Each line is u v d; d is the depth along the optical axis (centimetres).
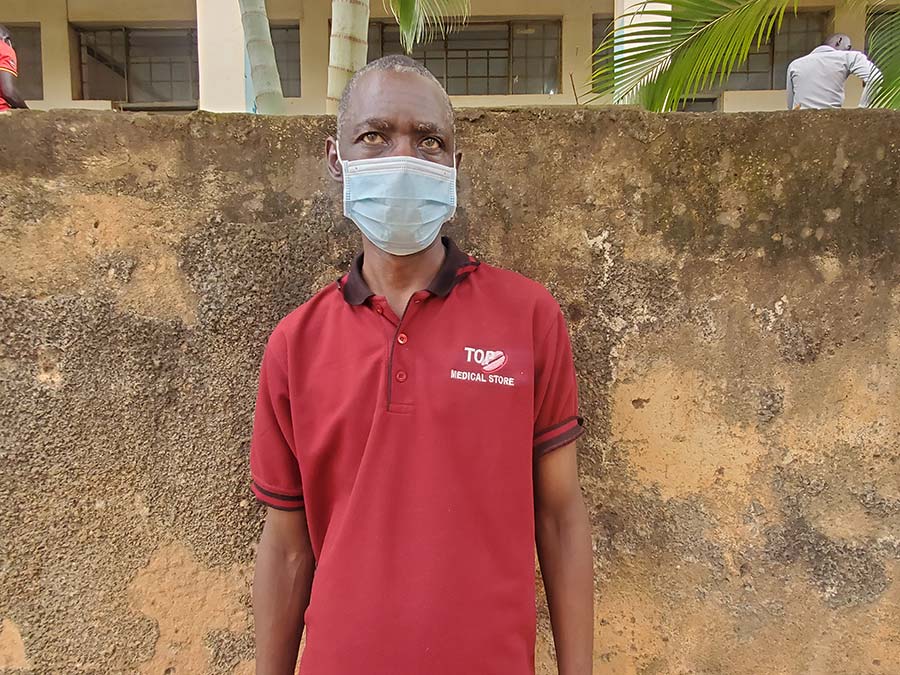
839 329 129
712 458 132
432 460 95
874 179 126
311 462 101
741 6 179
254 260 129
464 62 671
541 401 103
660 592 134
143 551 131
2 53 290
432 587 92
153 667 132
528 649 98
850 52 372
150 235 128
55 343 126
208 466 131
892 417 130
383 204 98
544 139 129
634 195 129
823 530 132
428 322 101
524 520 98
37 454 127
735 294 129
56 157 124
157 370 129
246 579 133
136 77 696
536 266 131
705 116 127
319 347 104
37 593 129
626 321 131
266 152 128
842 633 133
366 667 92
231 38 410
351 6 176
